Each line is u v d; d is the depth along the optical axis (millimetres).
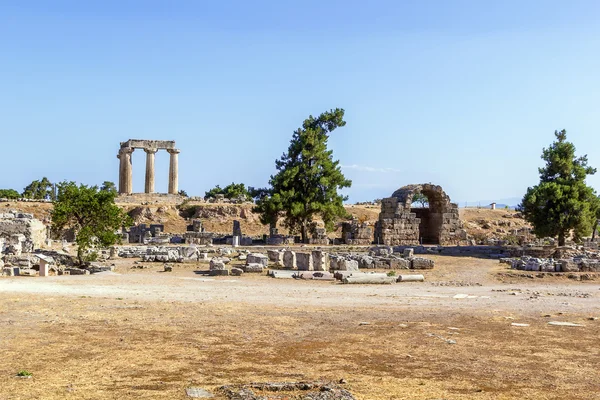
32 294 26156
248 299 26266
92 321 19938
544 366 14930
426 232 70875
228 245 63031
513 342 17672
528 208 61719
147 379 13047
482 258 50344
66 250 53906
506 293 30188
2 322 19500
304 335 18203
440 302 26234
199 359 15000
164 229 97188
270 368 14211
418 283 34781
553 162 63219
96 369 13891
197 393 11820
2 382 12648
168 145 117750
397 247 56906
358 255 45875
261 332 18547
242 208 107312
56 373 13492
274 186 73250
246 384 12477
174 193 117375
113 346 16312
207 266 41656
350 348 16531
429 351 16344
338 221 98688
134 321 20047
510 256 51156
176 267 40969
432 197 69625
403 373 14016
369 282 34000
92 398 11570
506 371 14391
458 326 20203
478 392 12531
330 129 78562
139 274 36750
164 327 19062
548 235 60938
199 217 104312
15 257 38656
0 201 98500
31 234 52469
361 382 13070
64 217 41719
